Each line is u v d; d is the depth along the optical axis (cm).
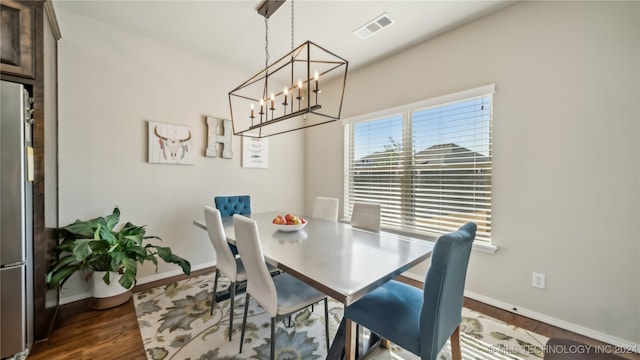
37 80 178
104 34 260
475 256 247
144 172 285
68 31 241
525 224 218
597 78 185
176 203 308
